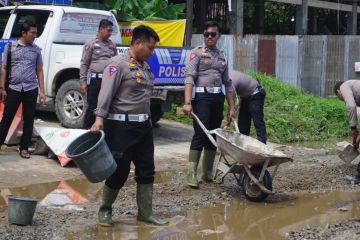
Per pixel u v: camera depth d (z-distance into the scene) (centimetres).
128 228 520
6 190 630
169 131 1068
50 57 980
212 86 666
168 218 562
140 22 1405
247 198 643
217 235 523
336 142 1073
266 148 632
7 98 752
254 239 519
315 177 771
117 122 498
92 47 802
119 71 492
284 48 1622
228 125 702
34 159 770
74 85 938
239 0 1794
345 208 632
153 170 530
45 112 1156
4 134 768
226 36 1525
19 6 1016
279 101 1227
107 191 513
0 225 507
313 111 1177
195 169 680
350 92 736
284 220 580
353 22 2608
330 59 1711
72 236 490
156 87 916
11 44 747
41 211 559
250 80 724
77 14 1006
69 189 648
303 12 2166
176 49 950
